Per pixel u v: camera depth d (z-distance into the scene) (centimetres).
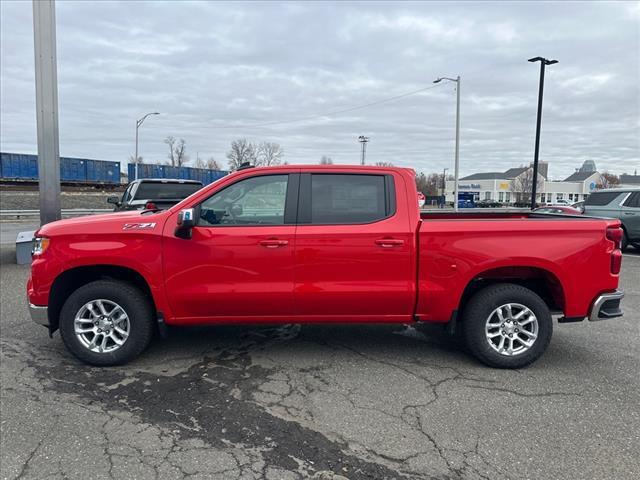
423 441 317
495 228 423
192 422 339
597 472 284
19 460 293
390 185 436
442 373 428
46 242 427
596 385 404
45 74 950
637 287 823
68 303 429
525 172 8694
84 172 4650
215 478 276
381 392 388
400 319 441
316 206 432
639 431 330
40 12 937
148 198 1171
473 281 453
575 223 429
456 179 3206
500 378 418
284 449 306
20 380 408
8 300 682
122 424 336
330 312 437
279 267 424
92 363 436
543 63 2516
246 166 470
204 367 438
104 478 276
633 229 1220
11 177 4181
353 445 311
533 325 432
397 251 423
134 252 421
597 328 571
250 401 371
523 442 316
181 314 433
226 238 422
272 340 512
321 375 421
